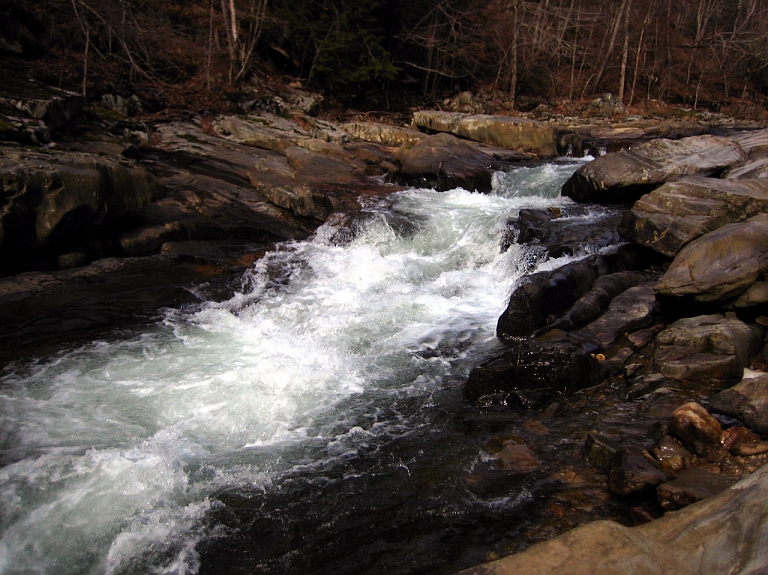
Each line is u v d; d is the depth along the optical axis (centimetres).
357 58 2264
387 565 360
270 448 496
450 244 998
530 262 843
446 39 2453
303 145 1512
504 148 1738
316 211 1143
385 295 830
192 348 681
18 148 934
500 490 418
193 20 2170
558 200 1149
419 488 432
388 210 1099
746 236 610
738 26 3094
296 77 2262
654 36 3012
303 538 392
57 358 651
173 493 440
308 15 2241
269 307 793
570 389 543
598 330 627
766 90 3061
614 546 299
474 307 791
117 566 376
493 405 541
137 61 1831
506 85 2586
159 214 1055
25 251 842
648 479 391
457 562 356
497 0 2677
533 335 650
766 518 270
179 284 862
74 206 858
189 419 541
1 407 555
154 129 1535
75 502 429
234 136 1573
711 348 555
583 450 454
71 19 1683
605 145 1709
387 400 570
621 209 1024
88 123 1361
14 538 395
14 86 1256
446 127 1862
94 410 553
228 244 1020
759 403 445
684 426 435
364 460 475
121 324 740
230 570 371
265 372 621
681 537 295
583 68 2897
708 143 1095
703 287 599
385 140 1756
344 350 675
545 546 306
